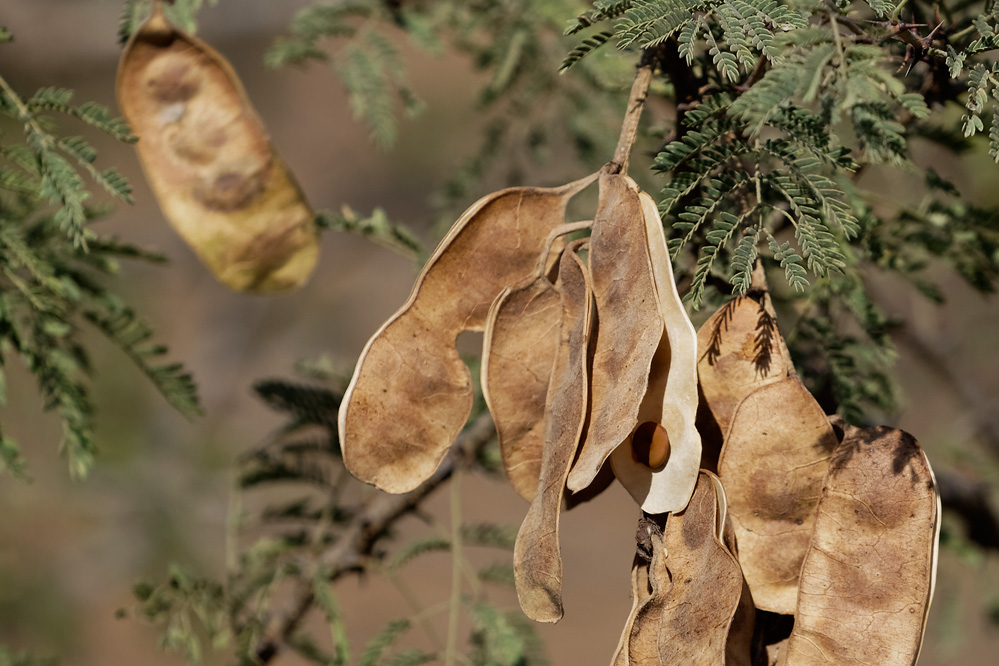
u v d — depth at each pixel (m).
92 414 0.86
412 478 0.73
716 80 0.77
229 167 0.83
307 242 0.85
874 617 0.72
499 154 1.25
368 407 0.73
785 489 0.73
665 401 0.72
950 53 0.73
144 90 0.83
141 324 0.88
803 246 0.73
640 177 1.01
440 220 1.24
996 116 0.72
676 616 0.72
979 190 1.02
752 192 0.76
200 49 0.83
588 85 1.17
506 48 1.19
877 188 1.01
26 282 0.85
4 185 0.84
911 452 0.72
